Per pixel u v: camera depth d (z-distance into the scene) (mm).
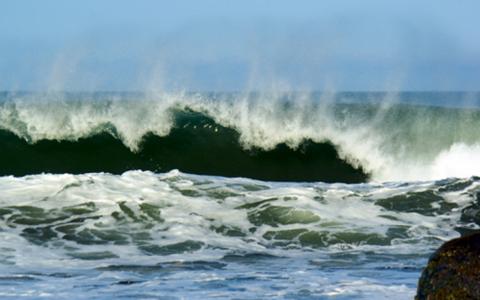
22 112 73812
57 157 73250
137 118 73625
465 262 22219
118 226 42906
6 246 39531
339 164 74375
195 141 73750
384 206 47031
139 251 39750
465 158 74375
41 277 34969
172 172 50469
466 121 75312
